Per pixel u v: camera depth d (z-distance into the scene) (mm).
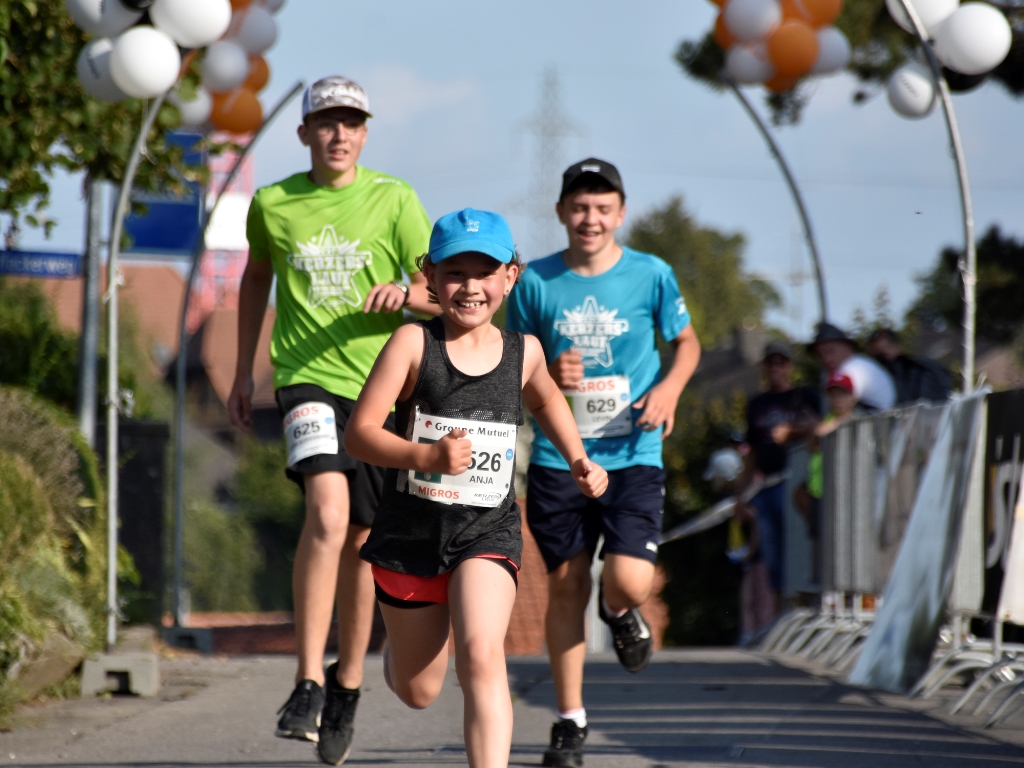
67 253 33156
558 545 17750
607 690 25266
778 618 38906
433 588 12758
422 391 12523
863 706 21922
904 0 29391
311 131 18031
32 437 24438
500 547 12508
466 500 12555
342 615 16844
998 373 122375
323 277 17969
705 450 63656
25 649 20438
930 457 23266
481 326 12859
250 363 19172
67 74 29406
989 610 20125
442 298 12523
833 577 30656
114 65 24922
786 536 37812
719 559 58250
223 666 27734
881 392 32594
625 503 17906
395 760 17172
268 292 19328
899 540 25516
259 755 17328
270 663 28328
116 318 24047
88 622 23766
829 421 33094
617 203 18500
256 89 36438
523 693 24891
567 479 17844
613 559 17719
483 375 12641
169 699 22594
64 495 24797
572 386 17438
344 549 17312
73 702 21828
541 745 18797
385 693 24172
